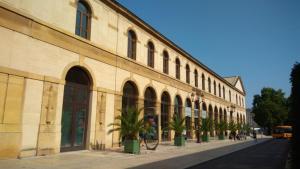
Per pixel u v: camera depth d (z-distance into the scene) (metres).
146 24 23.25
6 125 11.37
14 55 11.95
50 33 13.85
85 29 16.75
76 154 14.11
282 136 49.59
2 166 9.80
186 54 31.88
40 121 12.90
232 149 21.19
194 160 13.69
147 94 23.52
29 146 12.28
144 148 19.50
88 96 16.55
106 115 17.52
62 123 14.48
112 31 18.98
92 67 16.66
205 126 29.28
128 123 15.87
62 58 14.48
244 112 63.88
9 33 11.83
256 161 13.83
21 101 12.07
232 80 59.47
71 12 15.45
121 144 18.75
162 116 25.77
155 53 25.22
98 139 16.67
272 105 72.62
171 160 13.49
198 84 35.72
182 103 29.84
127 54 20.70
